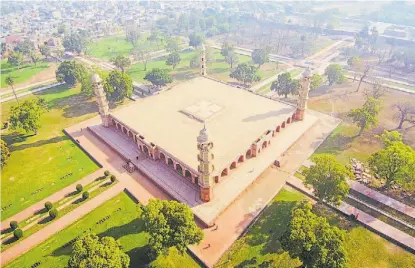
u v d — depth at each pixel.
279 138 95.69
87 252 50.41
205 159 66.12
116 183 81.81
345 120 108.62
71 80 140.88
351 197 74.44
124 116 100.62
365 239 64.06
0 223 70.62
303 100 100.19
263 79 150.38
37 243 65.44
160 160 88.12
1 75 163.25
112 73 118.88
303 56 183.62
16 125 96.94
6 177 84.75
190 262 60.88
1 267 60.72
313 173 66.94
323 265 50.28
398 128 102.44
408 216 68.81
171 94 114.69
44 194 78.62
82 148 96.75
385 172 72.19
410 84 140.25
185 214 57.06
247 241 64.31
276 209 72.06
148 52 185.62
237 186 77.44
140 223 69.00
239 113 100.31
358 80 144.00
